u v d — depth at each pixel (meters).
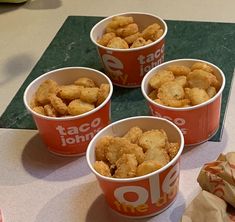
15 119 0.47
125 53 0.46
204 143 0.42
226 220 0.32
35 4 0.67
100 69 0.52
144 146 0.37
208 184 0.33
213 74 0.43
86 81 0.44
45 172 0.41
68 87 0.43
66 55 0.55
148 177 0.33
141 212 0.35
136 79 0.49
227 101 0.45
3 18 0.65
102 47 0.48
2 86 0.52
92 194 0.38
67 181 0.40
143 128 0.39
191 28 0.57
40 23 0.63
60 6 0.66
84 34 0.59
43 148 0.44
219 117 0.42
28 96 0.43
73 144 0.41
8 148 0.44
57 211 0.37
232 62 0.50
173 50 0.53
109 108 0.42
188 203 0.36
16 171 0.42
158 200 0.35
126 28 0.49
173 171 0.35
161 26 0.50
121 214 0.36
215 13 0.59
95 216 0.37
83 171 0.41
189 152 0.41
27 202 0.39
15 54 0.57
